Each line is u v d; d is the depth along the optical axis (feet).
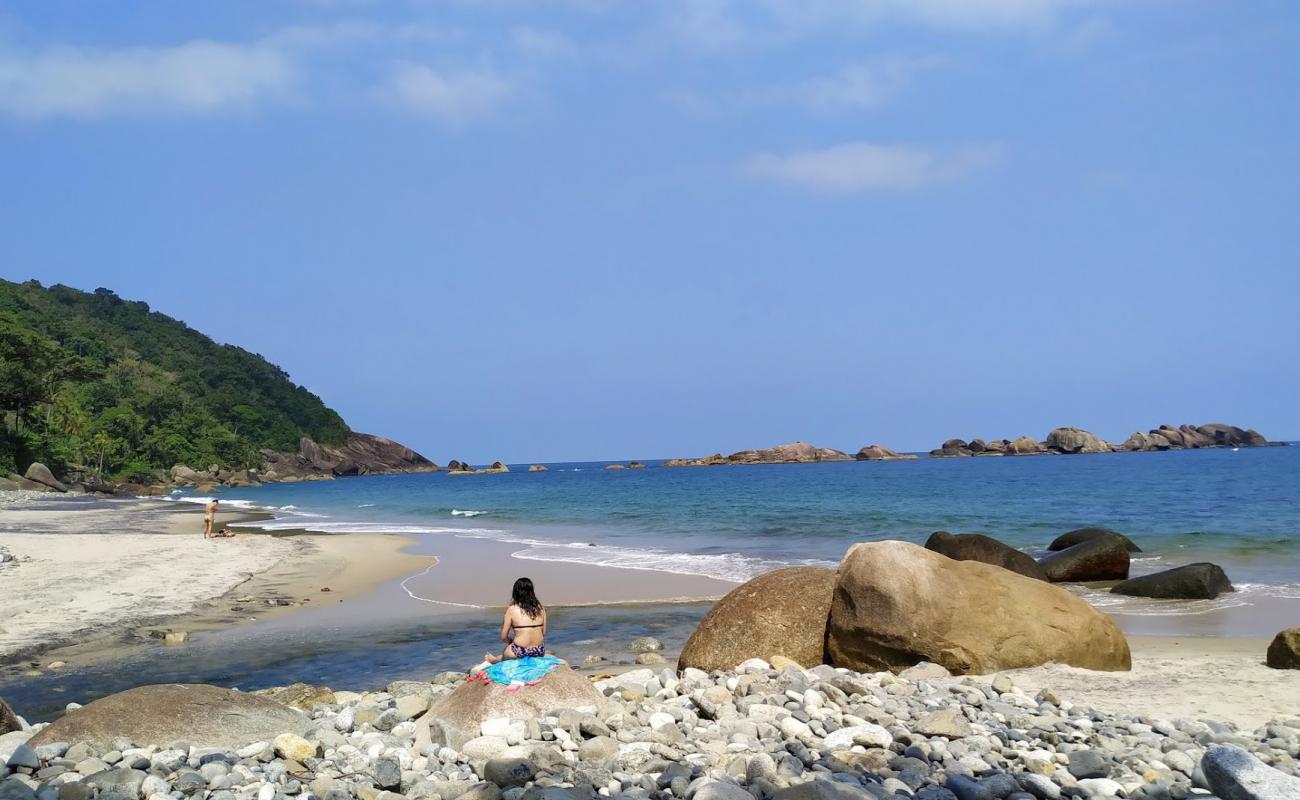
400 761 24.53
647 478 370.73
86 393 456.45
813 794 19.79
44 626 53.62
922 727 27.66
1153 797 22.02
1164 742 26.35
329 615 58.95
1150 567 77.82
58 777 22.82
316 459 582.76
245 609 60.64
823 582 42.22
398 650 48.65
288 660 46.29
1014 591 40.11
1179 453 468.75
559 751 24.48
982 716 29.68
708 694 32.35
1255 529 106.32
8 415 330.54
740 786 21.40
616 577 74.74
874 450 537.24
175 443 442.50
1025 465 366.43
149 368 582.76
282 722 28.12
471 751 25.03
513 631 30.37
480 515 165.37
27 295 612.29
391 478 569.23
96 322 627.05
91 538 102.27
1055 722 28.86
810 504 169.17
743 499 193.36
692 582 71.15
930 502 167.53
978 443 526.98
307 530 132.26
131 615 57.47
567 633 53.36
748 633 41.04
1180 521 119.65
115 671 43.80
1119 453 488.85
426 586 71.31
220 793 21.52
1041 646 38.55
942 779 23.26
